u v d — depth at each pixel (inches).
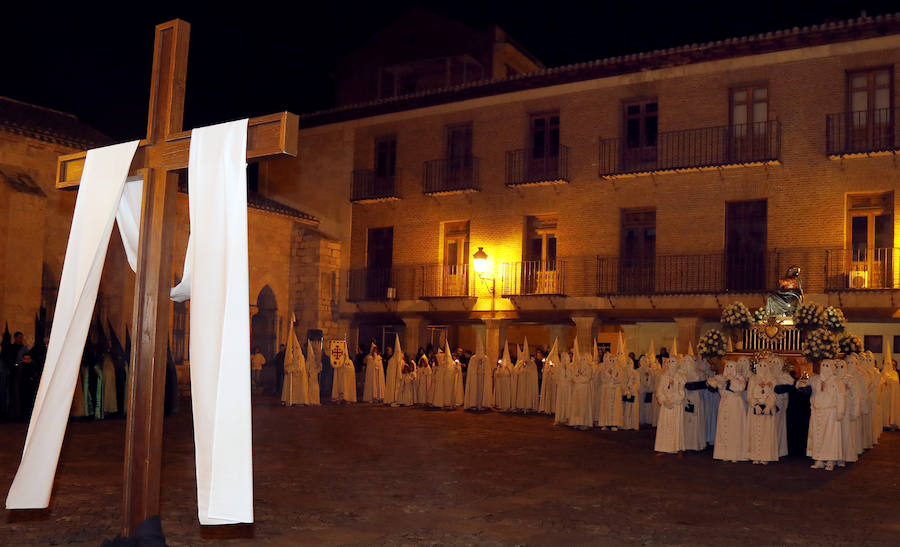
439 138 1134.4
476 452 529.3
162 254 204.1
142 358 200.4
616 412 697.6
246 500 182.2
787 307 627.2
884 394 776.9
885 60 874.1
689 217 966.4
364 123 1192.2
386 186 1171.3
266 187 1264.8
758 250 935.0
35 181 881.5
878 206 882.1
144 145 208.5
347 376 961.5
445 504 352.8
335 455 498.9
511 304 1060.5
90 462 456.4
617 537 297.3
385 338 1226.6
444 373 901.2
